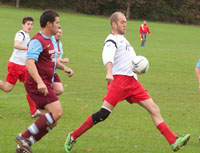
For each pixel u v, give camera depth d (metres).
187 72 31.55
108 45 10.98
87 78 26.59
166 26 96.25
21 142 10.15
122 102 19.39
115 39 11.15
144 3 121.81
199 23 123.88
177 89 24.08
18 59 16.44
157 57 40.28
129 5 121.00
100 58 36.88
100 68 31.30
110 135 13.05
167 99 20.80
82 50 41.59
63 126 14.06
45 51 10.23
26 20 16.64
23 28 16.69
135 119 15.66
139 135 13.21
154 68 32.81
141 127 14.36
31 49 10.00
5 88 16.56
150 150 11.48
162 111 17.66
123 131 13.67
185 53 45.78
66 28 68.38
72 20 85.94
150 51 45.78
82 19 90.94
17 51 16.44
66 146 10.92
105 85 24.33
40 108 10.58
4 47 39.06
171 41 61.81
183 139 10.64
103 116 11.04
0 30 54.72
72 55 37.78
